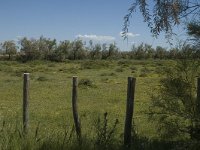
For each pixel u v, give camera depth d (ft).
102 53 365.40
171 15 24.45
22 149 25.21
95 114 54.19
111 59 346.13
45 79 124.67
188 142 27.99
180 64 29.48
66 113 55.57
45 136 28.17
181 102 29.50
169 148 28.09
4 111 57.16
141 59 344.69
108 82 116.57
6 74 154.81
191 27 27.76
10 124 31.73
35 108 62.23
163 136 29.73
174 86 29.19
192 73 29.32
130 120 29.04
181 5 26.53
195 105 28.45
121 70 178.70
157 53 345.31
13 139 25.94
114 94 84.53
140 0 24.80
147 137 31.96
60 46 322.75
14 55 338.95
